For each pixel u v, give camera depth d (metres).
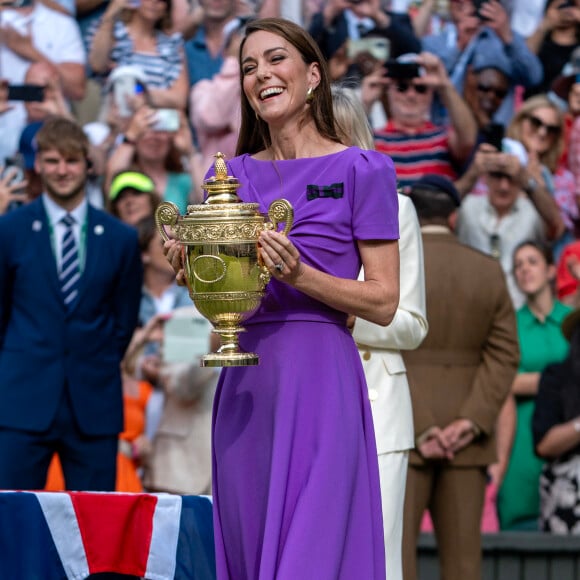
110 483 17.86
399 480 13.11
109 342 18.05
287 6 22.52
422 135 22.39
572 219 22.41
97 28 22.22
